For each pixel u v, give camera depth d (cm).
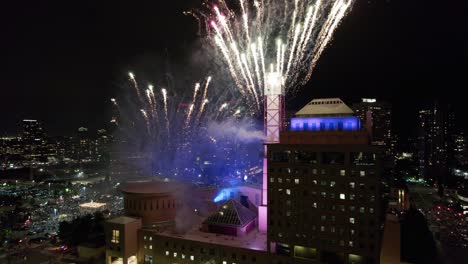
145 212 12531
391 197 19338
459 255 14650
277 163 9150
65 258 13412
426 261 12525
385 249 8875
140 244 11731
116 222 11581
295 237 8956
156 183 13812
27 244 15700
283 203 9094
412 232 14488
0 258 13800
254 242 10256
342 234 8481
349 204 8412
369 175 8256
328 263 8650
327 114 9181
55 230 19438
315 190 8750
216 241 10356
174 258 10675
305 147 8869
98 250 13062
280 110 10744
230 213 11269
